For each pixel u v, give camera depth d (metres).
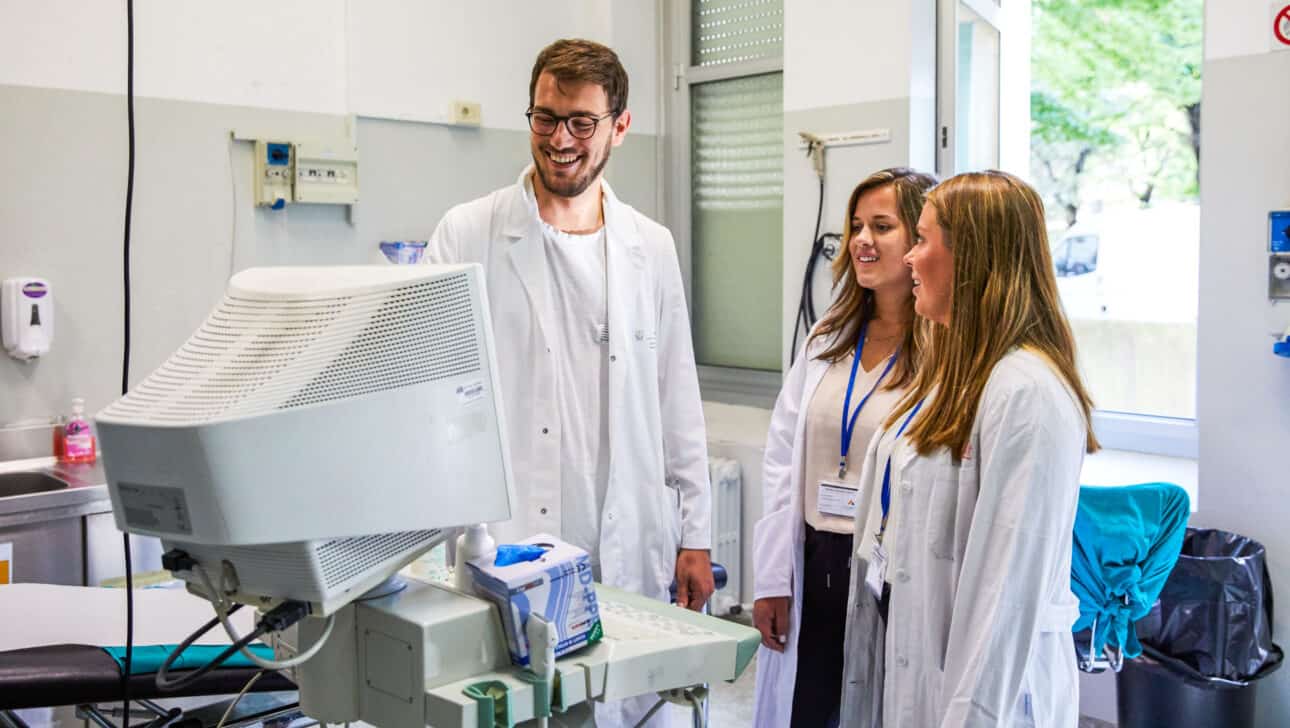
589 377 2.10
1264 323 2.66
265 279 1.26
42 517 2.73
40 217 3.02
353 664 1.27
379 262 3.69
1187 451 3.39
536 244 2.06
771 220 4.18
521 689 1.21
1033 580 1.47
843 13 3.43
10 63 2.94
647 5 4.33
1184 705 2.62
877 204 2.23
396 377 1.16
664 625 1.45
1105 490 2.41
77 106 3.05
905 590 1.68
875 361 2.28
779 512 2.32
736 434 3.89
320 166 3.46
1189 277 3.62
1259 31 2.61
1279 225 2.59
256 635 1.17
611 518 2.10
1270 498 2.69
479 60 3.90
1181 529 2.44
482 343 1.23
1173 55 4.02
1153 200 4.02
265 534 1.07
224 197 3.34
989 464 1.50
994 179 1.62
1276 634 2.70
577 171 1.99
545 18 4.10
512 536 2.04
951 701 1.50
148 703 1.99
